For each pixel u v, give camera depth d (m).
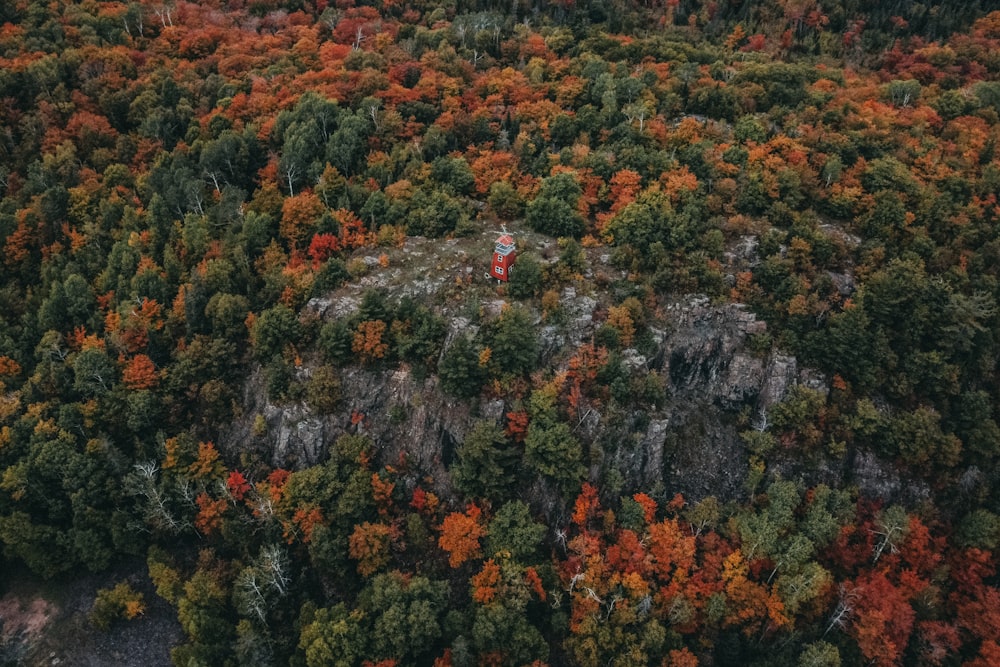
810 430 106.12
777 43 175.75
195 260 119.44
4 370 111.12
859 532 103.00
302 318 109.81
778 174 123.25
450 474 105.25
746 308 111.94
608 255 118.00
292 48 169.38
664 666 93.06
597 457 101.44
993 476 105.94
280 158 132.38
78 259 123.00
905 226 118.31
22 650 96.81
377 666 89.44
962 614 98.38
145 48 169.38
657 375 106.44
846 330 106.50
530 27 180.38
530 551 96.19
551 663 96.50
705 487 107.44
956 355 109.81
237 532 103.06
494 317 108.06
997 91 150.50
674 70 157.88
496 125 143.00
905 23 181.12
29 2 169.88
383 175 128.50
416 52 169.00
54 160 134.00
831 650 92.50
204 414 110.31
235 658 93.25
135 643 98.56
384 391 108.19
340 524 101.31
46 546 100.88
